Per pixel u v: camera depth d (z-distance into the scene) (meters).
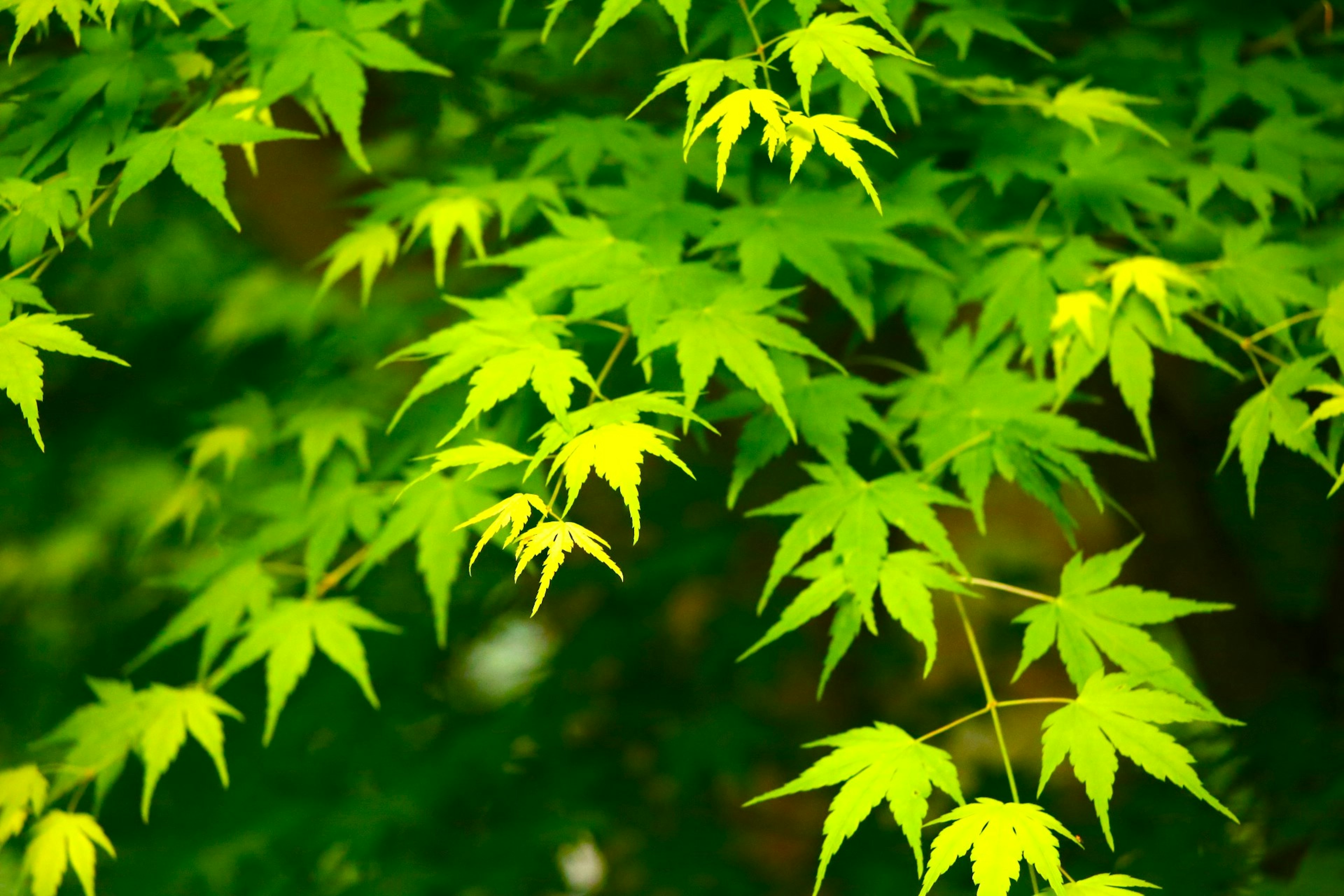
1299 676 3.85
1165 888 3.07
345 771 4.01
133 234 4.36
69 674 5.00
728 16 2.49
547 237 2.55
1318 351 2.47
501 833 3.89
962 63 2.83
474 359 2.04
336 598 3.68
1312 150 2.79
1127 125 2.82
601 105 3.09
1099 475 4.29
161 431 4.37
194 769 4.25
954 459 2.35
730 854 4.17
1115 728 1.84
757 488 4.06
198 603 2.90
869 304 2.37
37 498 4.84
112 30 2.33
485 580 4.03
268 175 3.96
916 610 2.03
